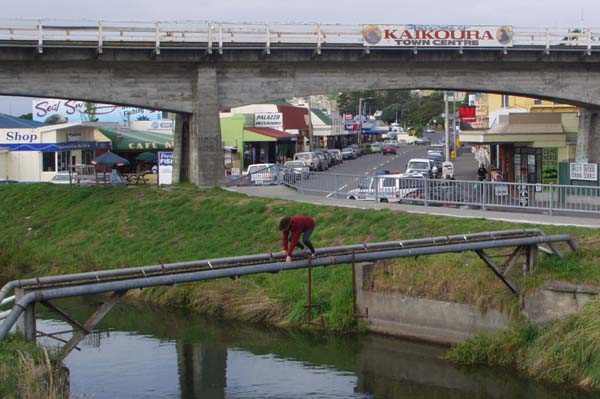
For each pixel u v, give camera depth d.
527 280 24.97
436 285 26.33
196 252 35.47
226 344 26.94
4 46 40.22
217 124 44.56
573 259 25.52
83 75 42.78
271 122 87.94
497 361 23.80
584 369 22.05
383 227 32.09
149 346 27.00
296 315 28.23
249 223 36.38
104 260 36.66
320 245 32.31
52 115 85.12
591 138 50.31
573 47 47.88
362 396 22.28
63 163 65.38
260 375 24.03
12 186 48.91
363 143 144.50
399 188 36.97
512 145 54.88
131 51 42.69
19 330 18.44
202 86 44.22
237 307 29.75
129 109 88.00
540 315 24.48
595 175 44.84
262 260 21.12
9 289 17.45
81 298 33.75
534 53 47.84
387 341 26.52
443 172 59.81
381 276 27.52
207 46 43.44
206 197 40.72
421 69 47.66
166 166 51.41
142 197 42.59
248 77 45.34
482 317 25.41
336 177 40.47
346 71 46.75
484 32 46.66
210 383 23.39
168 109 44.53
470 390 22.39
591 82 49.62
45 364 17.06
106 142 67.94
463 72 48.25
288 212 36.31
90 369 24.64
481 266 26.11
